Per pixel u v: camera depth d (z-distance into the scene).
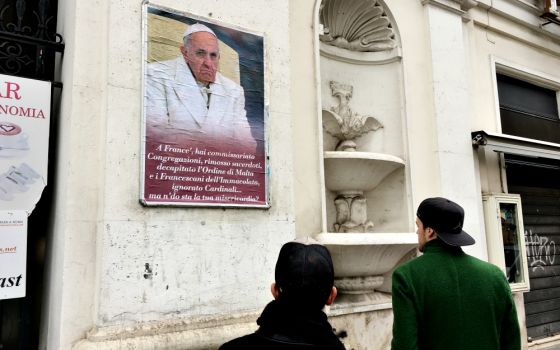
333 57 4.52
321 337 1.27
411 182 4.32
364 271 3.90
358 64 4.73
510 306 2.05
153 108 2.68
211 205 2.80
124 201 2.54
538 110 6.41
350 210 4.32
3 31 2.79
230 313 2.78
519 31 6.08
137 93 2.67
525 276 5.20
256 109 3.09
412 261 2.12
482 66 5.57
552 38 6.53
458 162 4.71
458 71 4.94
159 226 2.62
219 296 2.76
